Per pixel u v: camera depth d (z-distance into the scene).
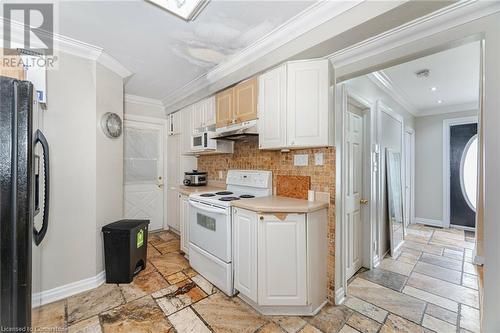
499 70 1.20
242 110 2.38
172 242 3.54
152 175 4.03
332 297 1.99
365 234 2.69
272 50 2.06
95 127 2.29
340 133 2.04
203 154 3.65
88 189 2.23
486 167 1.22
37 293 1.28
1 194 0.86
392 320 1.79
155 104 3.99
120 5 1.61
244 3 1.57
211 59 2.42
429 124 4.59
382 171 3.03
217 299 2.04
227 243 2.08
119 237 2.30
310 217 1.81
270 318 1.79
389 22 1.45
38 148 1.37
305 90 1.92
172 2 1.57
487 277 1.22
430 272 2.60
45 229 1.39
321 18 1.65
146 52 2.29
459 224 4.31
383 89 3.12
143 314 1.83
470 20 1.29
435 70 2.70
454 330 1.68
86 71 2.23
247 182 2.68
